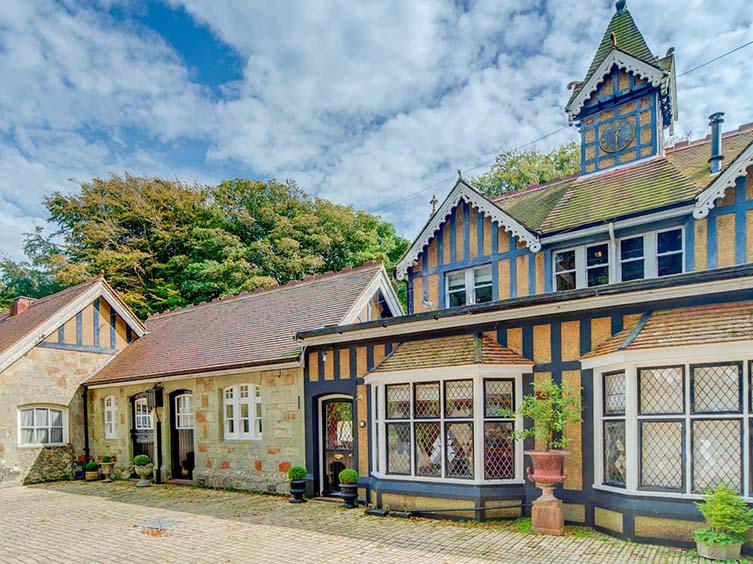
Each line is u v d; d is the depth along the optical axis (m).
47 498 11.12
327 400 10.01
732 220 8.64
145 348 15.54
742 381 5.40
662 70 10.44
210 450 11.77
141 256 27.50
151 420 13.55
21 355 13.72
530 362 7.26
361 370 9.18
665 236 9.46
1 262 30.52
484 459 7.16
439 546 5.98
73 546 6.80
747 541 5.13
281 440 10.35
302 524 7.51
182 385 12.53
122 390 14.20
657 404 5.93
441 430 7.55
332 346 9.68
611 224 9.79
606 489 6.30
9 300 29.55
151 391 13.20
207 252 27.11
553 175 26.61
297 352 10.11
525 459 7.18
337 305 11.85
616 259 9.91
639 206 9.52
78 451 14.72
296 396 10.16
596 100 11.52
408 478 7.83
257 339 12.05
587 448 6.65
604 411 6.54
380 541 6.34
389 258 26.94
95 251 27.73
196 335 14.64
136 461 12.75
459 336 7.95
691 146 11.17
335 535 6.76
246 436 11.26
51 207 30.20
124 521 8.32
